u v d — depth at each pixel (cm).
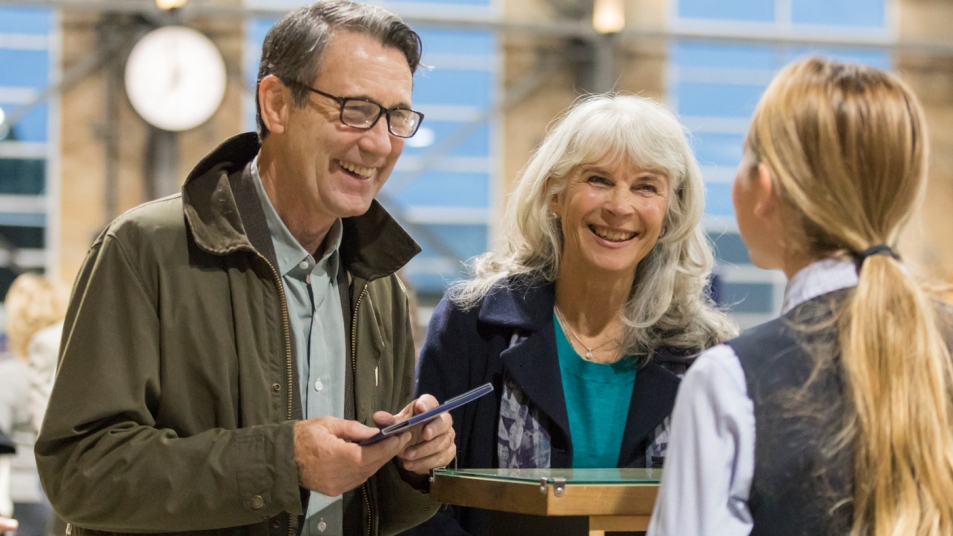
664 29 952
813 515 122
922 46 967
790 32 984
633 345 208
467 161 955
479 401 210
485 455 207
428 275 940
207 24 904
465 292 221
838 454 122
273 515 157
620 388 209
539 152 214
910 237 134
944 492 117
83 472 156
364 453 152
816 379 125
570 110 213
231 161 184
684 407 130
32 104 868
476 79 955
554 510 140
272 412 171
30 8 881
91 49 892
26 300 392
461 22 906
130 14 893
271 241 180
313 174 172
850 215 128
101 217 897
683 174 206
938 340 124
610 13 901
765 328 132
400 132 176
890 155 127
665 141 199
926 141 130
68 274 892
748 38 942
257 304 173
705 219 236
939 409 120
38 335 377
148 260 167
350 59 168
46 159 894
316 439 153
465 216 955
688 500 125
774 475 123
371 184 176
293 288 182
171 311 167
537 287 215
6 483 316
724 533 123
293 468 154
